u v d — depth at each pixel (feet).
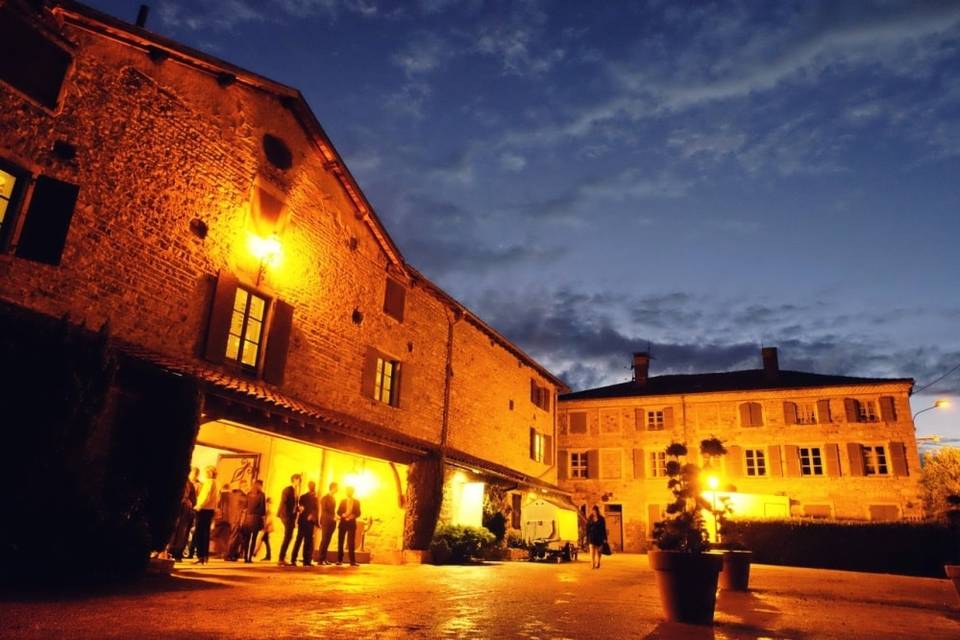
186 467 26.48
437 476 45.32
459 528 49.70
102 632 13.60
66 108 29.68
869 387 95.86
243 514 36.76
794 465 96.27
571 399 113.29
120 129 32.07
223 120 38.14
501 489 61.36
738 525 71.97
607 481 106.11
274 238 40.19
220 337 35.96
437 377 58.03
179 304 34.12
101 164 30.94
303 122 43.78
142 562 23.32
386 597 22.68
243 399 30.50
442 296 59.36
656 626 18.48
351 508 37.76
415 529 44.09
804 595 31.42
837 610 25.25
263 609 17.98
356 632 15.12
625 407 109.19
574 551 64.69
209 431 40.75
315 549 44.32
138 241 32.30
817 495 94.07
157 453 26.32
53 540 20.92
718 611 23.15
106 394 23.86
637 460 105.40
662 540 20.24
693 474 20.77
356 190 47.96
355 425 39.75
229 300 36.81
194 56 35.53
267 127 41.27
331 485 37.86
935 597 34.01
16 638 12.55
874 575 55.77
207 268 36.01
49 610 15.87
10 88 27.50
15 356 22.02
